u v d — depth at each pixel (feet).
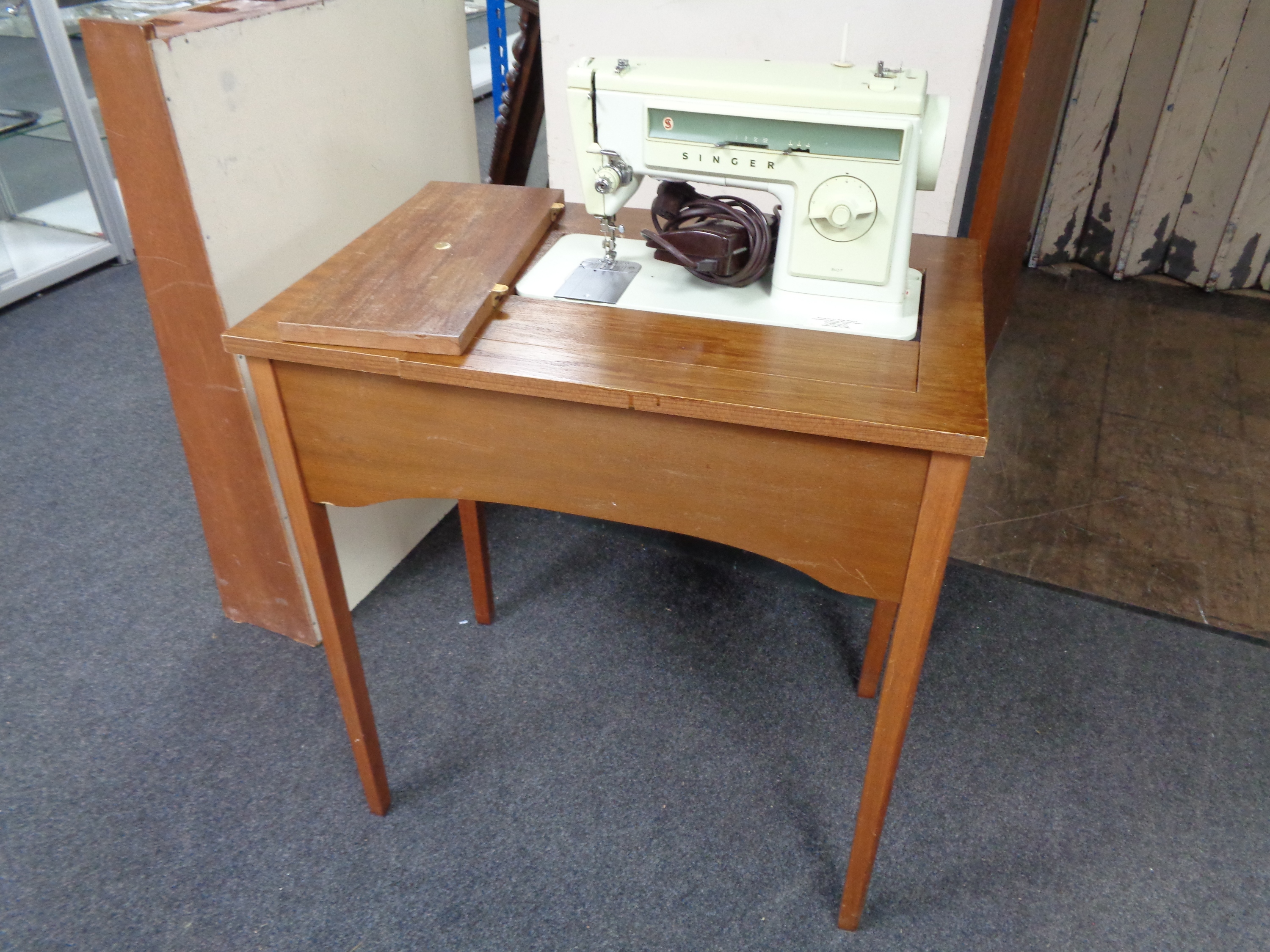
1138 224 10.61
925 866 4.69
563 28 6.23
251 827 4.83
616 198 3.95
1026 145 7.63
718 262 3.85
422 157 6.07
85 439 7.87
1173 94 9.70
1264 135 9.50
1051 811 4.97
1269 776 5.19
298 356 3.57
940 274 4.17
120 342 9.29
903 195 3.53
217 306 4.73
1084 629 6.19
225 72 4.42
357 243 4.31
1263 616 6.32
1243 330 9.89
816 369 3.39
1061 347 9.59
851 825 4.89
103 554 6.70
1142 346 9.61
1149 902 4.53
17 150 10.65
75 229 10.91
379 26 5.36
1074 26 8.86
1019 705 5.62
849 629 6.19
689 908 4.48
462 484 3.85
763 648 6.03
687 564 6.74
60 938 4.30
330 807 4.95
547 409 3.49
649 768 5.19
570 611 6.31
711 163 3.72
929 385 3.28
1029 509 7.34
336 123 5.22
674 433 3.39
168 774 5.11
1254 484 7.62
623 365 3.41
